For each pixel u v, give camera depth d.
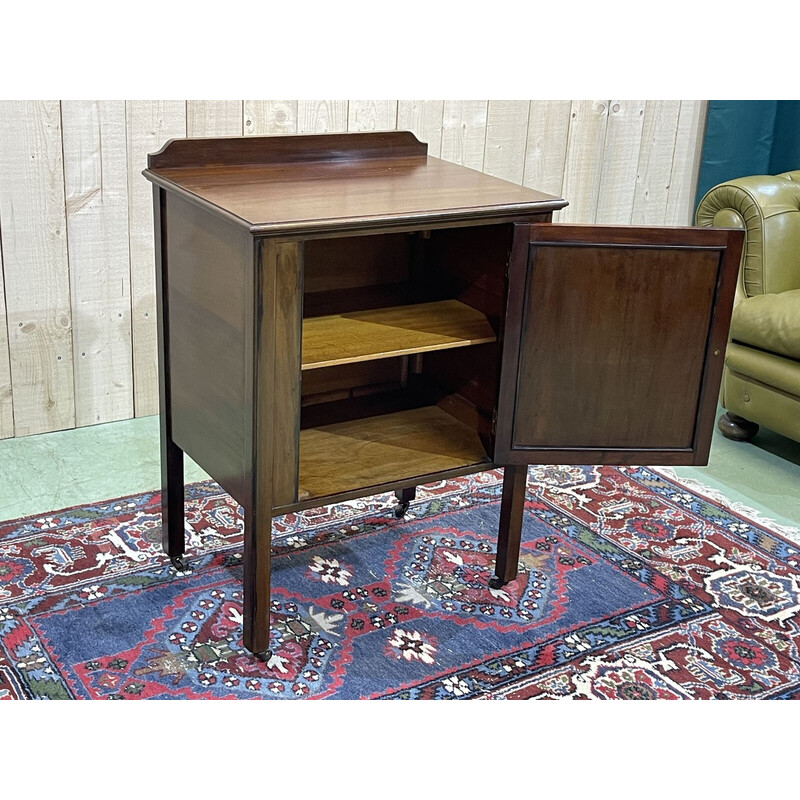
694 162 4.29
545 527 2.90
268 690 2.21
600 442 2.41
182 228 2.24
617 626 2.48
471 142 3.71
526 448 2.38
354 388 2.78
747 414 3.37
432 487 3.09
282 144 2.49
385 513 2.94
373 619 2.47
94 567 2.60
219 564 2.65
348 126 3.44
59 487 2.96
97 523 2.79
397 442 2.54
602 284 2.25
